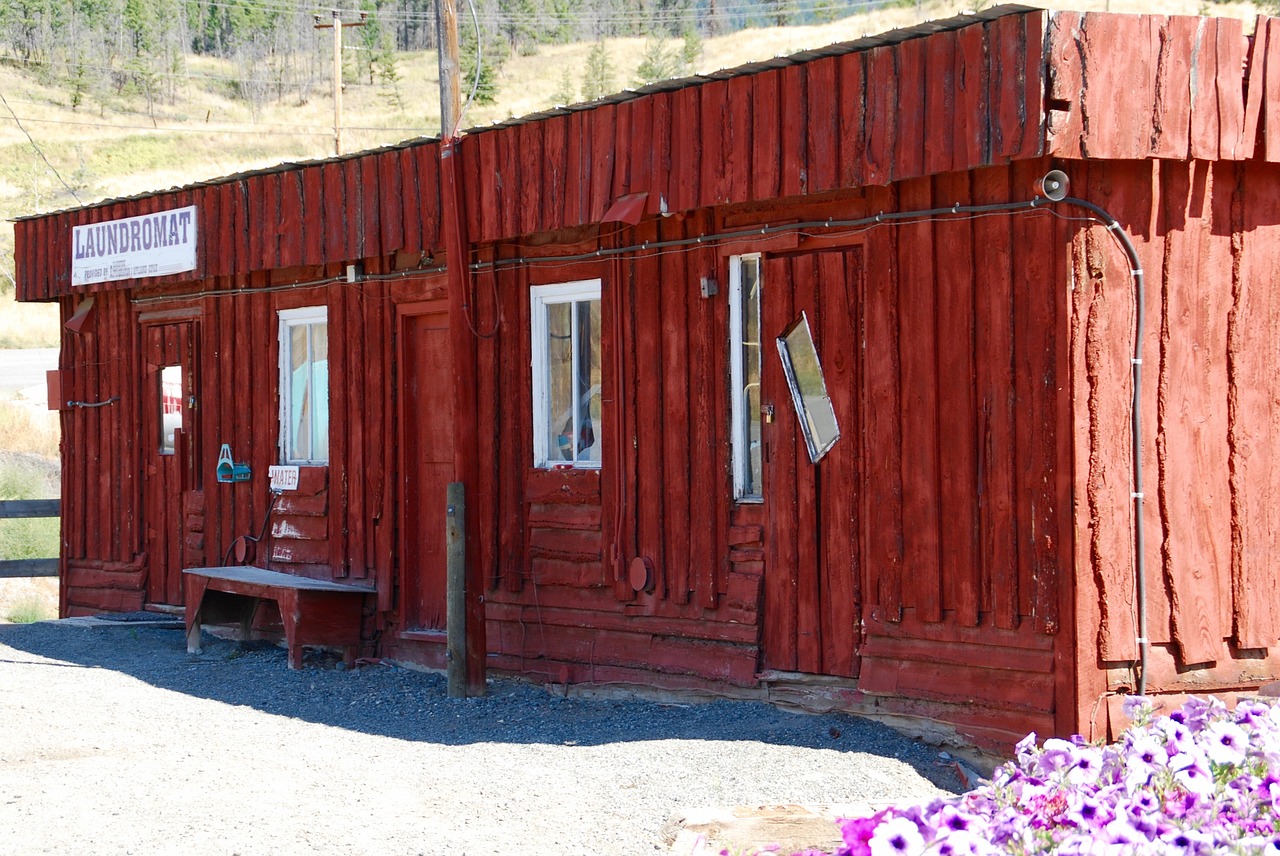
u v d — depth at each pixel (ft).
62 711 28.37
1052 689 22.88
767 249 27.30
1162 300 23.29
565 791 21.70
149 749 24.99
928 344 24.57
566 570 31.53
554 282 31.96
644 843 18.97
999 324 23.61
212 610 37.83
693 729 26.12
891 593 25.11
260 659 36.37
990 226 23.72
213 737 26.30
